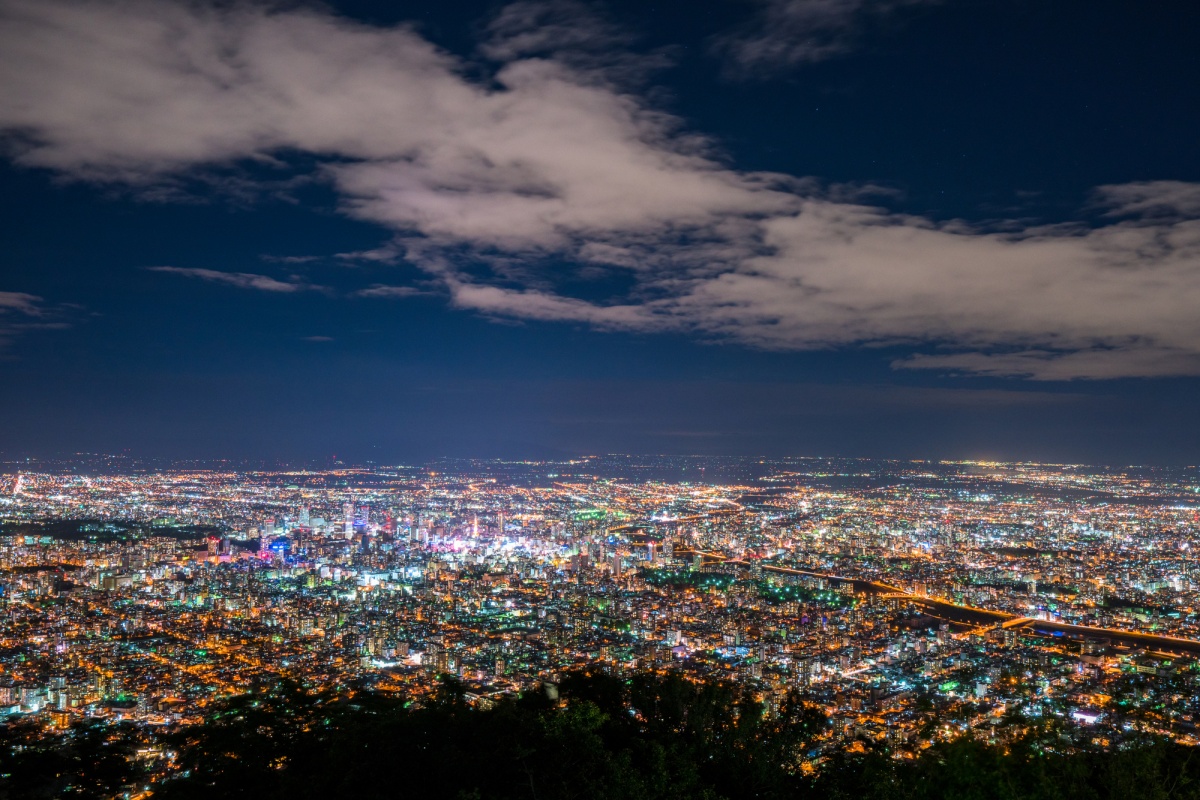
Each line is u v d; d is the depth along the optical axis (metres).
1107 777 17.34
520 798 17.72
